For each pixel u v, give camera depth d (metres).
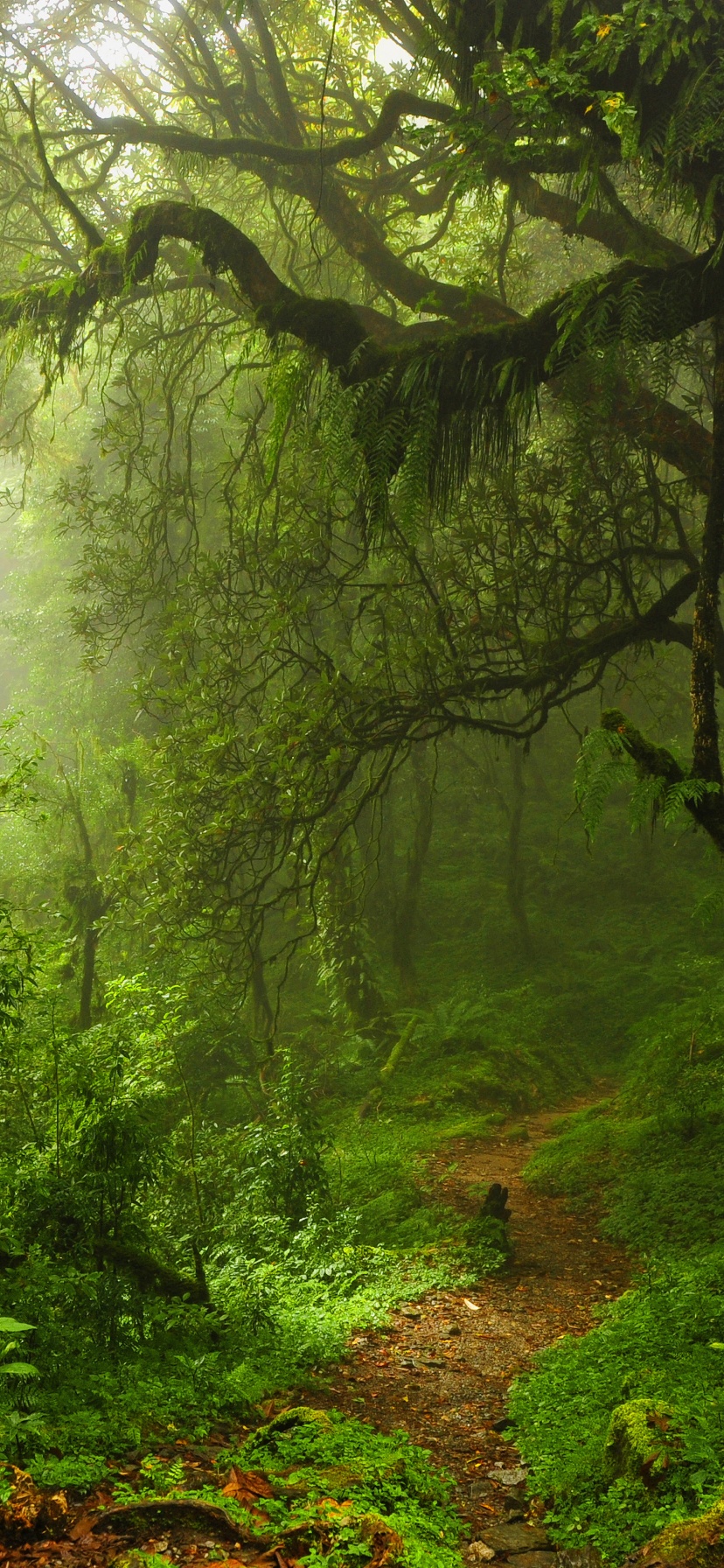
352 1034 18.61
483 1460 5.27
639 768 6.60
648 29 6.76
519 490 13.19
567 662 11.71
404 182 14.53
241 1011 20.58
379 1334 7.58
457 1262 9.48
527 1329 7.74
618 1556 4.02
